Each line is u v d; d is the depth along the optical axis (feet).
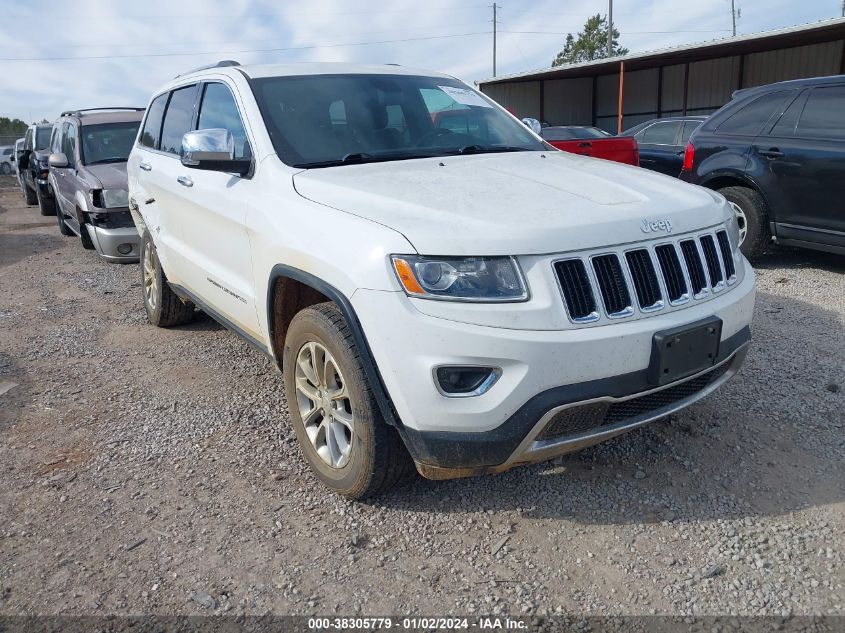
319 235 9.47
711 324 9.20
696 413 12.44
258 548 9.25
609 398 8.48
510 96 101.81
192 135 11.60
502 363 8.14
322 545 9.29
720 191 23.12
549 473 10.80
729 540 9.10
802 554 8.78
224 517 9.95
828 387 13.21
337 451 10.18
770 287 20.43
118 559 9.09
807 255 24.63
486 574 8.66
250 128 12.10
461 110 14.15
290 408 11.04
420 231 8.48
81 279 25.80
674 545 9.05
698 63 86.79
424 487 10.53
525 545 9.18
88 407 13.75
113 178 26.78
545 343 8.11
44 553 9.23
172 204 15.21
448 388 8.34
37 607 8.25
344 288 8.86
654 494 10.16
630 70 94.48
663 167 33.17
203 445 12.09
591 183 10.31
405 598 8.30
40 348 17.46
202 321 19.42
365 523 9.73
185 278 15.53
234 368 15.70
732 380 13.76
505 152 13.05
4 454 11.88
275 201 10.75
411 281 8.28
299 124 12.10
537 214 8.82
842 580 8.30
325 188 10.16
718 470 10.69
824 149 20.11
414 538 9.39
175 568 8.89
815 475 10.45
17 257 31.68
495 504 10.07
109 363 16.24
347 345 9.11
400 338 8.32
